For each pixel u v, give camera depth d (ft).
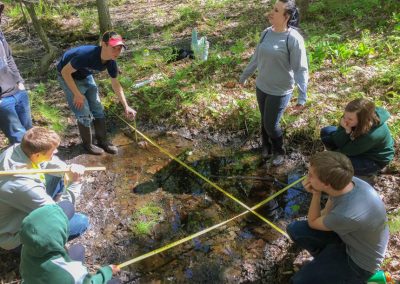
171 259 11.97
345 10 25.35
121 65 21.99
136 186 14.79
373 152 12.41
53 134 10.27
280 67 13.28
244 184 14.80
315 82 19.02
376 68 19.25
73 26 27.84
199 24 26.71
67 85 14.75
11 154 10.34
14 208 10.36
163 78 20.21
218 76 20.21
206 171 15.48
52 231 7.74
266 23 25.66
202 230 12.92
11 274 11.35
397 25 21.83
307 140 16.19
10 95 13.47
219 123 17.54
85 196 14.33
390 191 13.33
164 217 13.44
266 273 11.42
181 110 18.28
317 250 10.53
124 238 12.67
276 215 13.41
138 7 31.48
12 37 27.02
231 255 12.01
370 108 11.75
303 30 23.72
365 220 8.93
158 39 25.29
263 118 14.67
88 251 12.25
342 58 20.34
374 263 9.35
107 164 15.94
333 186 9.02
